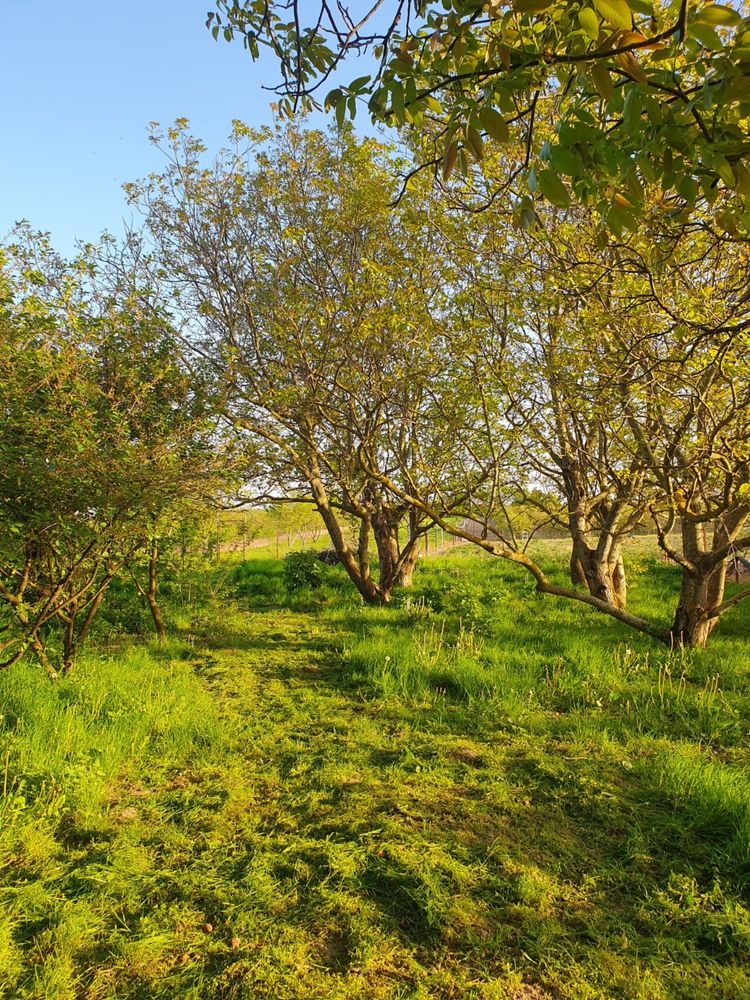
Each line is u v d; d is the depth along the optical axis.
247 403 8.62
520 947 2.77
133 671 6.30
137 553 5.89
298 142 8.38
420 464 7.20
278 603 11.13
